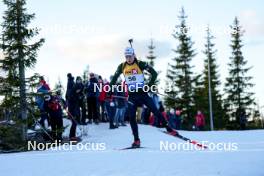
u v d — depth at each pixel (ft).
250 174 19.47
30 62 55.93
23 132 51.78
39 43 56.59
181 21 158.92
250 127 134.51
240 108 154.20
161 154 26.99
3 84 55.06
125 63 32.37
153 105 32.48
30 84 54.75
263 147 31.89
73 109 47.85
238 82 156.56
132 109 32.83
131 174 20.58
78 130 57.67
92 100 63.36
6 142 49.39
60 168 23.16
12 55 55.98
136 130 32.91
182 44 157.28
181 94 150.61
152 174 20.31
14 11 56.29
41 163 25.20
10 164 25.27
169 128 32.48
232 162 22.79
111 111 59.11
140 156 26.27
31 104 54.39
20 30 56.54
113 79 32.76
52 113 47.91
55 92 50.55
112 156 26.84
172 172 20.51
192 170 20.77
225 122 155.63
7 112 55.77
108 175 20.68
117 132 55.42
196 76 156.87
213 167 21.38
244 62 157.89
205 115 156.66
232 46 159.53
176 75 155.84
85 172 21.71
